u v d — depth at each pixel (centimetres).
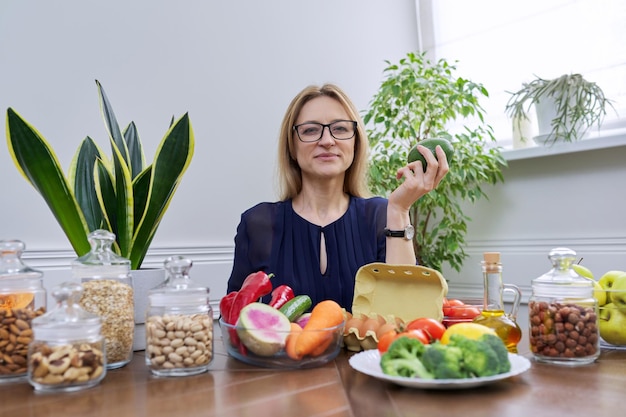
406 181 120
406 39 294
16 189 177
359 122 152
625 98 219
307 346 78
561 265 83
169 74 213
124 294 88
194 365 78
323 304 85
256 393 67
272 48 244
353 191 158
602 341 93
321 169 140
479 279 253
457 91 222
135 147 126
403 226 123
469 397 62
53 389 69
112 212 108
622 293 88
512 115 240
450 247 229
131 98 204
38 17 184
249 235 148
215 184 223
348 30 271
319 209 151
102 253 90
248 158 234
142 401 64
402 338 68
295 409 59
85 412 60
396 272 98
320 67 260
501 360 65
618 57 220
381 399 62
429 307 94
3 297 80
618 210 209
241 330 80
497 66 261
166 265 82
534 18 247
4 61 177
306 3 257
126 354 87
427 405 59
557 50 239
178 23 217
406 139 247
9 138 93
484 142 238
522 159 237
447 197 233
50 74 186
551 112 218
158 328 79
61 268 183
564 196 225
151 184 108
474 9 270
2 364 77
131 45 204
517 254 239
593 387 65
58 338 71
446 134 218
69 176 114
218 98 226
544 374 73
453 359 63
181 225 212
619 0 219
